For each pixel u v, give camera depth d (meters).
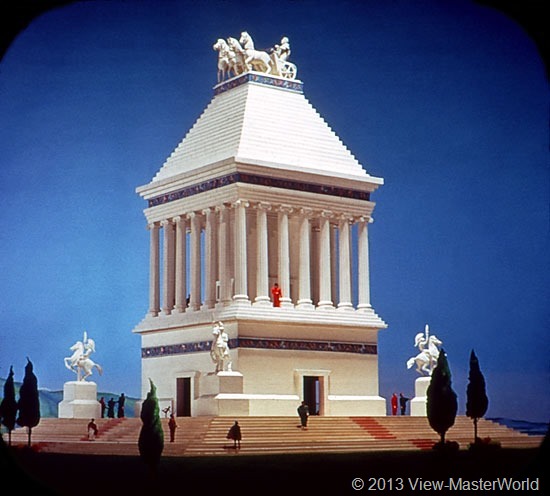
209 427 93.31
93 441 97.62
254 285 111.50
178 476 75.38
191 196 114.56
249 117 112.31
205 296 112.31
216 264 112.38
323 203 114.06
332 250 117.69
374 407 114.56
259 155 110.12
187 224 118.38
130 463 81.62
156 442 75.12
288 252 112.19
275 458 83.38
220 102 117.88
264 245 109.81
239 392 102.50
